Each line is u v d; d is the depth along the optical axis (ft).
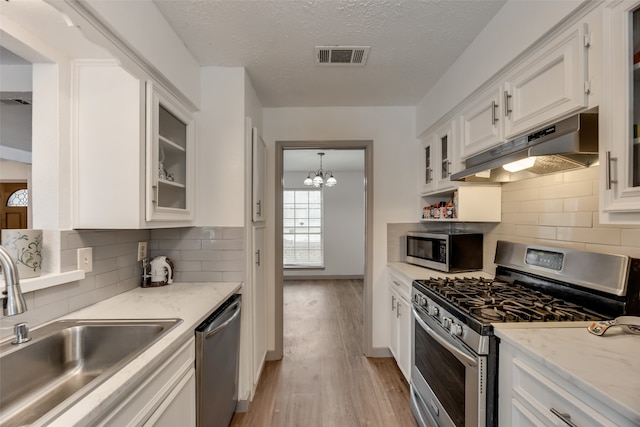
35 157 4.23
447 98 6.82
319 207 21.04
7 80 4.59
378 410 6.54
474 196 6.55
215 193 6.57
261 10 4.87
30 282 3.67
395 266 8.29
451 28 5.33
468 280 6.26
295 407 6.65
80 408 2.20
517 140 4.26
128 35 4.03
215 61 6.44
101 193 4.54
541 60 4.04
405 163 9.07
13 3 3.26
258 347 7.67
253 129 7.14
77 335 3.87
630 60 2.89
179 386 3.73
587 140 3.29
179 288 6.00
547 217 5.27
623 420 2.21
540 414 2.99
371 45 5.88
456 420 4.29
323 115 9.01
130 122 4.55
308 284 19.01
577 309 4.29
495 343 3.73
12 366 3.15
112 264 5.32
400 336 7.57
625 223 2.95
